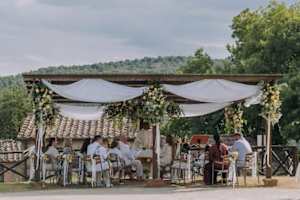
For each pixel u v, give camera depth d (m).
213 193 17.00
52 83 19.33
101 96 18.92
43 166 19.06
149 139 21.92
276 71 37.28
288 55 36.84
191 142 25.88
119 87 19.11
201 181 20.39
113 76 19.11
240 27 41.72
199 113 24.41
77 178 21.42
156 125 19.12
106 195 16.50
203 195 16.50
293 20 37.25
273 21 37.88
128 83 19.92
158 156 19.14
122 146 21.28
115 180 20.84
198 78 19.41
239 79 19.61
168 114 19.84
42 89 18.86
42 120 18.95
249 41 38.72
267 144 19.66
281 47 36.94
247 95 19.50
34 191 17.62
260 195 16.50
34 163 19.48
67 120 40.47
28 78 18.83
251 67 37.47
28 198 15.87
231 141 23.52
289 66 37.00
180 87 19.23
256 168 20.80
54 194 16.78
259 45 38.16
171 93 19.97
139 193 17.00
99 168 18.84
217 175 20.45
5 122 81.62
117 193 17.00
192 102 23.42
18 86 86.00
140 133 22.14
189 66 46.56
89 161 19.05
